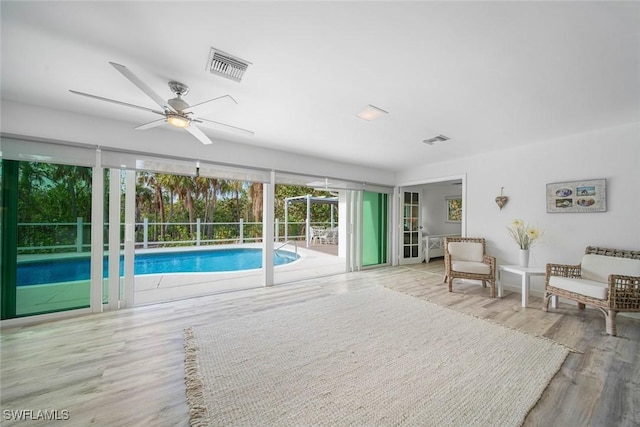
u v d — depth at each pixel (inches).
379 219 240.1
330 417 57.4
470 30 61.5
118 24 59.7
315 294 150.3
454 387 67.6
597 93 91.9
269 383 69.1
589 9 54.4
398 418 57.1
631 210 118.5
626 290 98.9
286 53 71.0
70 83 87.6
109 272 122.0
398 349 87.0
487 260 156.4
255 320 111.3
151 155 129.8
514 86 87.7
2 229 104.3
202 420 56.2
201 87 89.4
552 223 143.8
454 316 117.0
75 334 97.0
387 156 187.6
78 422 55.6
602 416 57.7
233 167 154.9
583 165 133.1
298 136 143.3
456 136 140.8
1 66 77.2
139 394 64.6
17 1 52.3
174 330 101.0
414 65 76.3
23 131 103.1
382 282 179.5
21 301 107.7
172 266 259.3
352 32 62.6
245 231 477.7
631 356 83.1
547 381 69.9
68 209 115.0
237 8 55.1
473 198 182.1
